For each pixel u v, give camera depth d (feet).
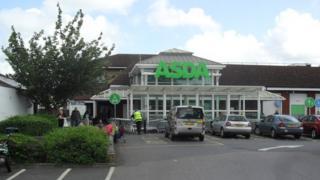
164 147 83.76
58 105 96.63
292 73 176.76
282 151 76.59
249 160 63.57
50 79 93.25
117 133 91.86
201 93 136.56
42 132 74.43
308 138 112.16
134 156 68.69
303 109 170.71
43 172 52.95
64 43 94.99
